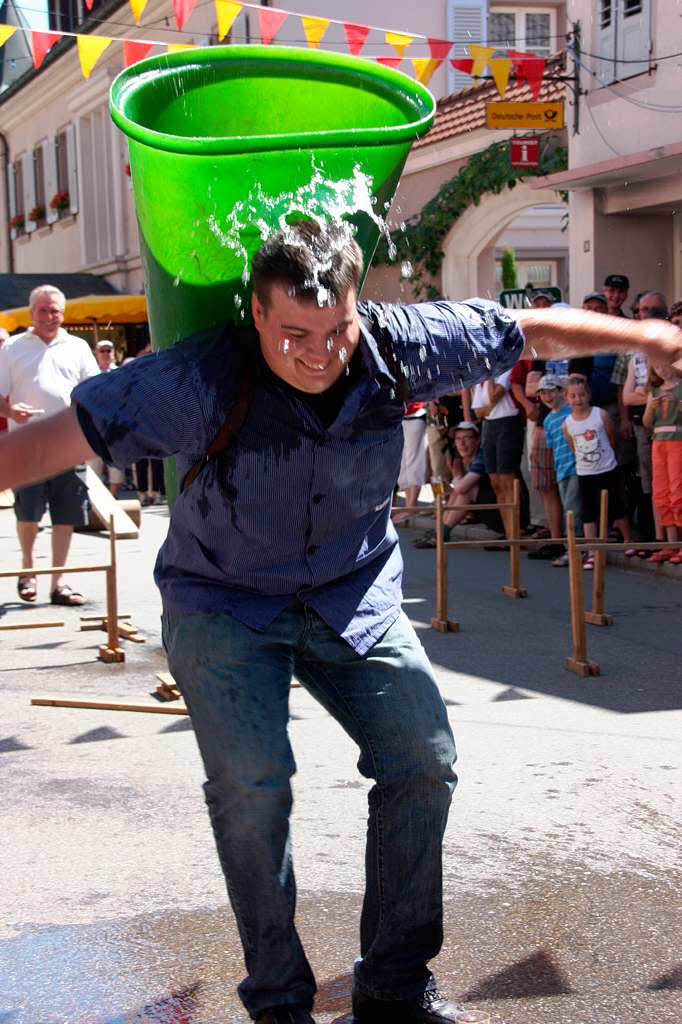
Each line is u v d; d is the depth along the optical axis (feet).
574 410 31.96
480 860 12.88
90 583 31.68
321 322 7.63
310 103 9.17
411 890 8.85
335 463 8.23
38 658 23.12
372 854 8.98
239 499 8.24
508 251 70.23
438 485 26.02
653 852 13.06
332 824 13.97
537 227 73.87
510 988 10.07
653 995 9.95
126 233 90.43
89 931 11.28
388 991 9.03
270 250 7.65
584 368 33.78
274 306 7.63
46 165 106.22
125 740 17.57
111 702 19.36
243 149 7.67
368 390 8.16
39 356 27.89
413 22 66.49
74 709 19.39
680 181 40.93
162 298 8.54
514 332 8.87
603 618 25.61
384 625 8.83
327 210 8.23
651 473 32.35
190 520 8.52
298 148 7.76
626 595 29.12
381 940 8.97
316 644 8.76
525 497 37.99
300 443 8.11
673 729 17.72
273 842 8.45
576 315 9.22
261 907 8.48
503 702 19.36
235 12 27.68
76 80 96.63
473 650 23.32
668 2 40.27
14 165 116.06
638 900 11.82
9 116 113.91
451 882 12.30
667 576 31.55
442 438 43.86
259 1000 8.57
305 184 8.03
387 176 8.30
